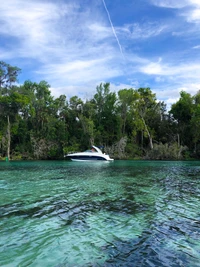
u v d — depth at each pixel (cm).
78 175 1802
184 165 2769
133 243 570
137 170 2184
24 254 513
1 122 4325
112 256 505
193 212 824
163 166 2631
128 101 4731
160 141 4725
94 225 693
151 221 728
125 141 4366
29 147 4325
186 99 4669
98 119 4834
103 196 1066
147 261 484
